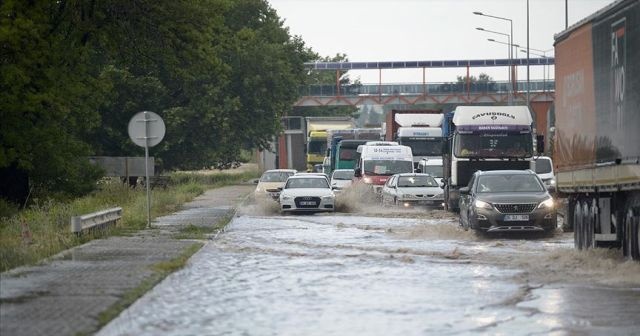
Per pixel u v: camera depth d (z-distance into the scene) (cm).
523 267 4597
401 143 13225
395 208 10100
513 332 2858
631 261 4522
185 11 8781
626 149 4494
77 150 8638
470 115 9294
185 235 6388
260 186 10431
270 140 19500
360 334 2822
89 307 3169
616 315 3158
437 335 2806
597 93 4975
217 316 3133
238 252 5391
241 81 17938
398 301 3478
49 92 7538
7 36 6906
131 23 8775
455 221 8294
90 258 4759
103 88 8888
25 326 2822
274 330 2881
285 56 18725
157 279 3931
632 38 4438
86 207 7975
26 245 5088
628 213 4609
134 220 7488
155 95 15238
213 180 19625
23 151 7800
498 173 6919
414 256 5184
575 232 5559
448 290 3769
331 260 4950
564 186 5619
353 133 16838
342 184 12556
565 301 3469
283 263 4803
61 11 8194
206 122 16250
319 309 3291
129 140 15025
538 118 18225
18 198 8262
